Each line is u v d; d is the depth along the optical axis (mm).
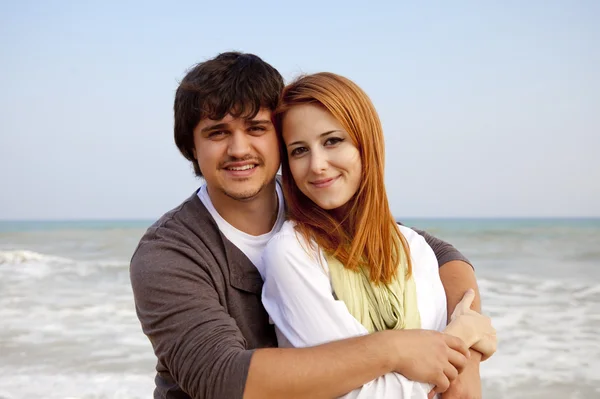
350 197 2457
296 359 2066
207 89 2398
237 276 2479
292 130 2424
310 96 2381
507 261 21016
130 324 9812
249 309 2490
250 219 2600
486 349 2402
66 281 15703
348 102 2393
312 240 2428
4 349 8180
